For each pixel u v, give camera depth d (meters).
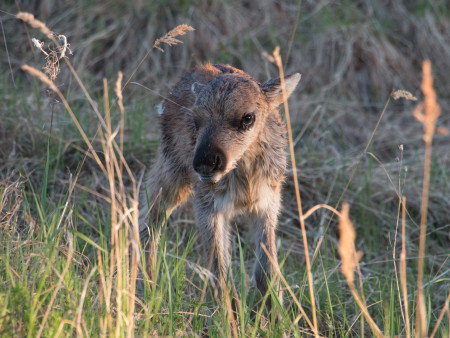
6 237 8.41
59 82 16.75
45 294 7.07
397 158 9.20
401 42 21.27
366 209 14.05
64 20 19.48
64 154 13.69
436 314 10.34
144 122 15.38
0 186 10.05
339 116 18.33
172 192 10.88
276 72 19.19
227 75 9.02
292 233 13.63
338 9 21.52
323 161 15.28
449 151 17.19
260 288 9.55
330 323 8.85
